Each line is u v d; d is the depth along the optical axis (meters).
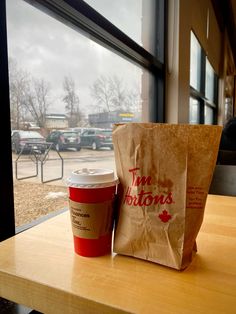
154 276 0.42
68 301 0.38
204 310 0.34
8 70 0.81
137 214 0.46
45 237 0.57
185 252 0.44
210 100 5.22
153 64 2.17
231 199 0.91
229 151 2.27
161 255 0.45
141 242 0.46
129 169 0.47
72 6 1.12
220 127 0.43
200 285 0.39
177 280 0.41
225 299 0.36
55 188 1.15
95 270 0.44
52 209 1.11
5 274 0.43
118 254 0.49
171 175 0.44
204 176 0.43
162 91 2.42
